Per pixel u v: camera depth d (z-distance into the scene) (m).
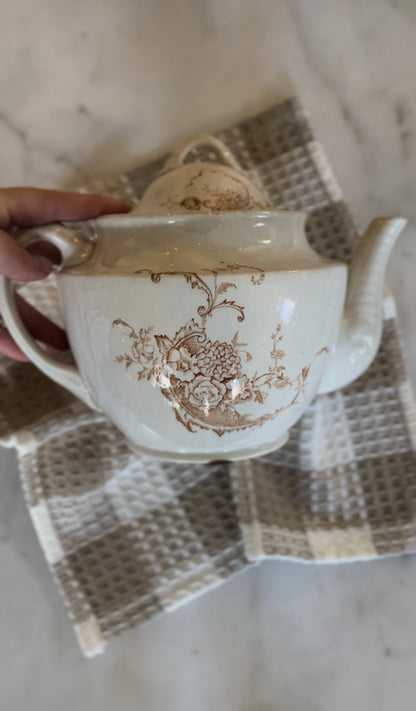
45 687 0.45
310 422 0.45
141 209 0.32
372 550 0.43
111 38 0.43
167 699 0.44
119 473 0.45
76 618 0.43
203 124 0.44
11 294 0.34
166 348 0.27
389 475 0.44
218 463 0.45
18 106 0.44
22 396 0.44
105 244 0.30
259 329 0.27
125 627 0.43
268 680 0.45
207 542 0.44
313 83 0.44
